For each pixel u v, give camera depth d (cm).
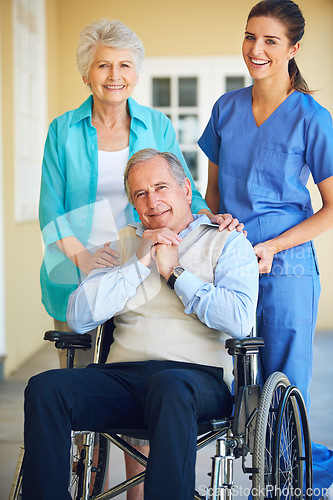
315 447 290
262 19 262
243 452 218
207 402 220
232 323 230
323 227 272
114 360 243
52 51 743
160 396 208
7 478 337
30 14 659
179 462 203
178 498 200
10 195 575
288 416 247
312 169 277
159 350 237
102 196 280
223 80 784
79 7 775
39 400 215
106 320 248
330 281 773
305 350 276
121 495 312
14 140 585
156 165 240
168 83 787
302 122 273
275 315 274
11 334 579
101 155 281
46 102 702
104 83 273
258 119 282
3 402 486
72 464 242
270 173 278
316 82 766
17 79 599
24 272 625
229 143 285
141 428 229
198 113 788
